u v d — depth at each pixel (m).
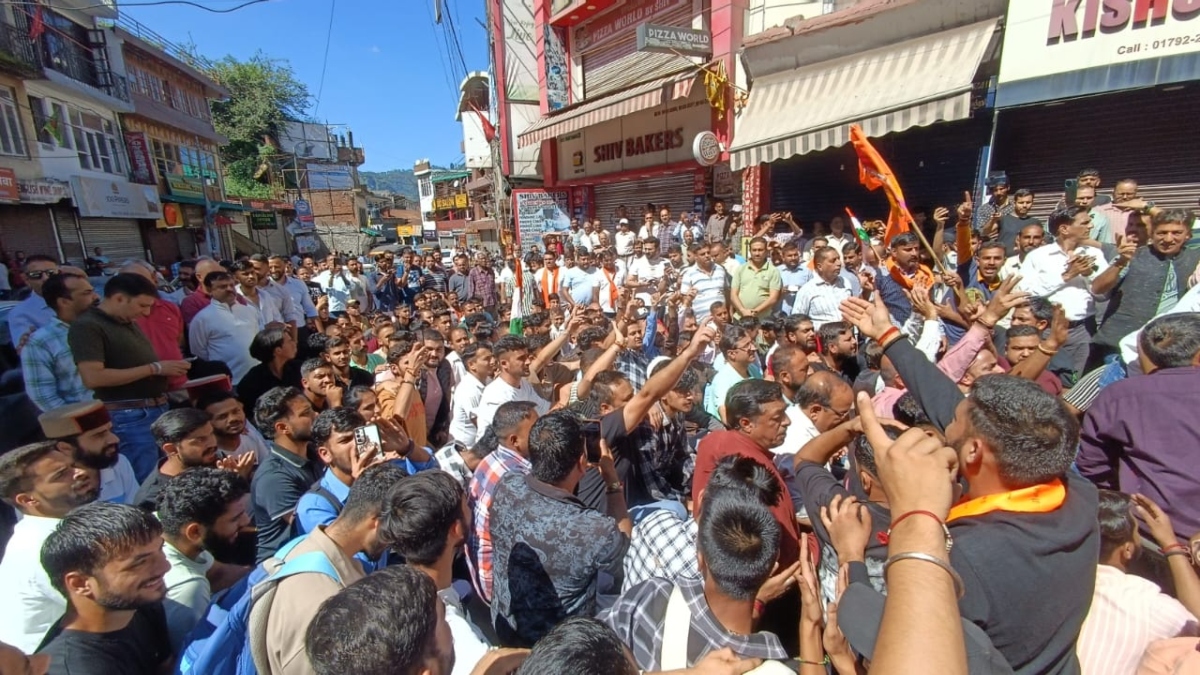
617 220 14.36
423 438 4.00
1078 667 1.35
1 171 12.70
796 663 1.65
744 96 9.58
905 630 0.83
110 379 3.55
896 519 0.99
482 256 11.66
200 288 5.43
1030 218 5.71
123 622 1.85
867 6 7.41
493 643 2.82
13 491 2.21
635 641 1.72
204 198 24.25
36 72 13.96
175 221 22.22
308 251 36.34
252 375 4.48
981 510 1.35
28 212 14.29
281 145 38.25
